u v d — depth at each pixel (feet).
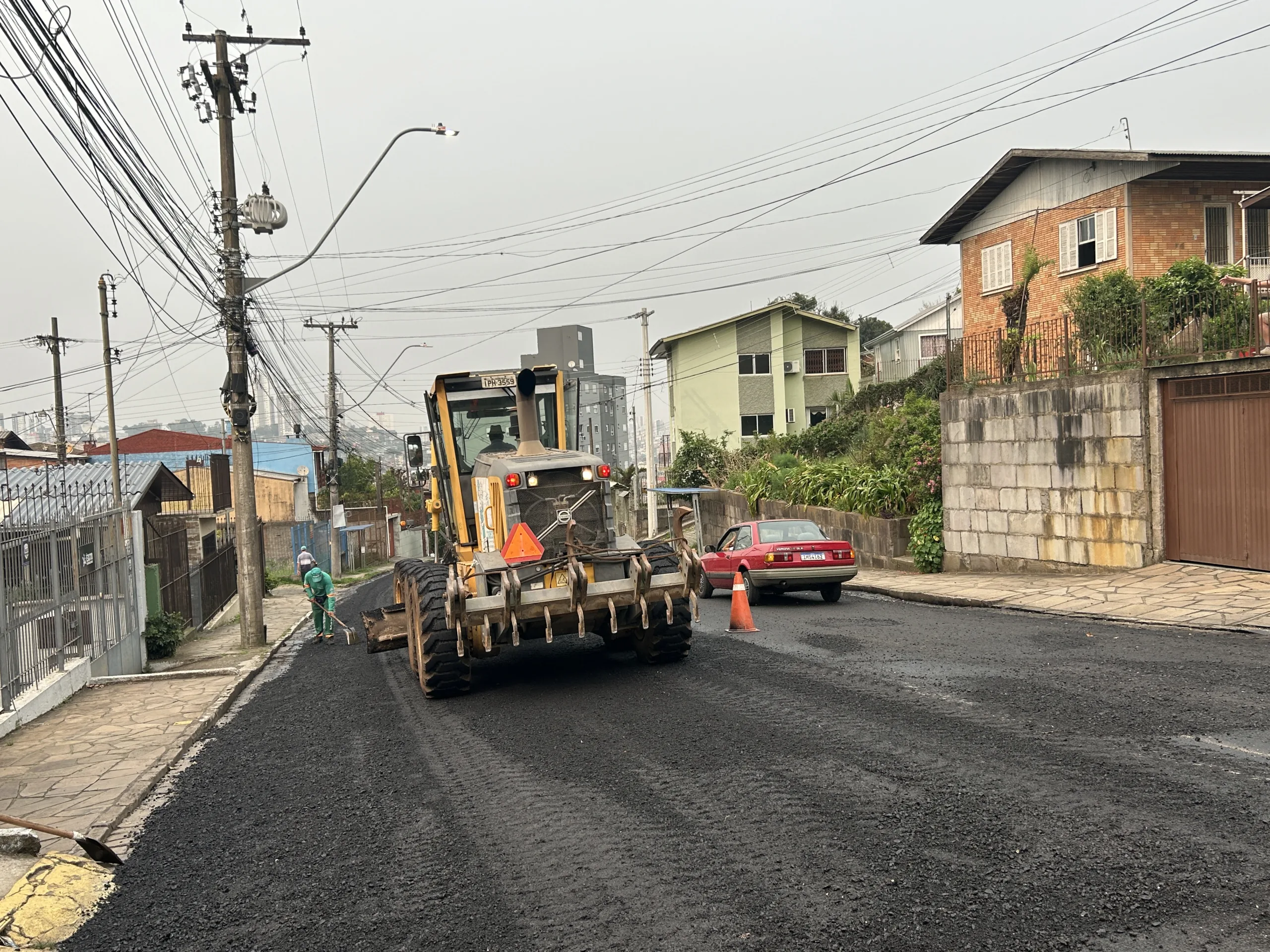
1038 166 81.61
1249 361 40.40
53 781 25.57
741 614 42.83
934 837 15.89
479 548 35.50
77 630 40.45
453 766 23.40
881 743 21.74
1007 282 86.07
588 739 24.68
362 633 62.18
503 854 16.97
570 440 39.01
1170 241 72.64
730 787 19.44
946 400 59.93
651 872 15.49
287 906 15.71
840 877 14.64
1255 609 35.01
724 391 154.30
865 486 73.20
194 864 18.40
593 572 32.35
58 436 113.19
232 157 55.42
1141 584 42.68
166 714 33.88
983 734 21.84
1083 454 48.96
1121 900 13.17
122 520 48.19
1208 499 42.88
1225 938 12.00
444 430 37.81
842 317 205.16
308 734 29.35
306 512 159.33
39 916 16.31
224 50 54.49
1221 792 16.94
